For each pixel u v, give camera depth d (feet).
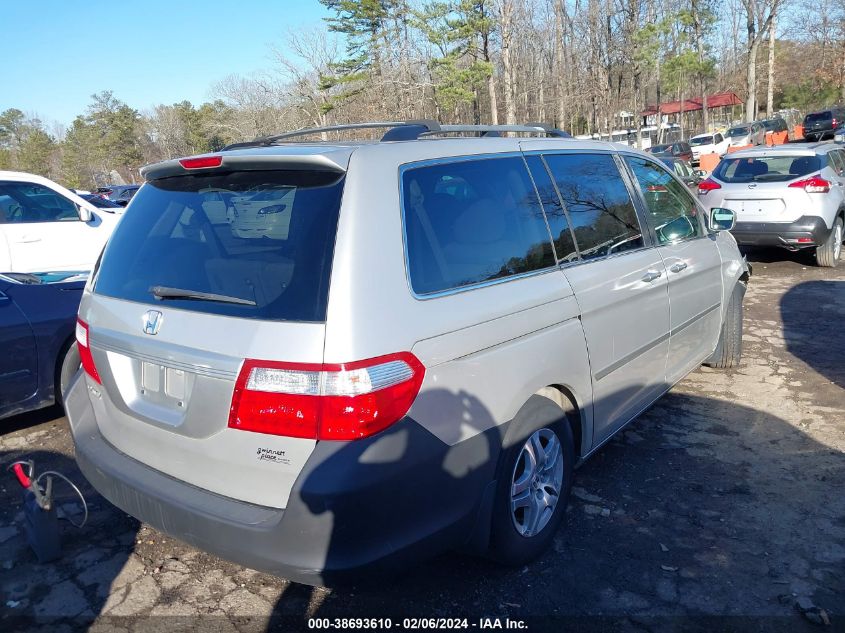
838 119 127.24
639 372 12.91
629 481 12.88
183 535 8.29
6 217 24.75
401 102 112.37
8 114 273.54
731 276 17.15
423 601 9.59
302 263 7.84
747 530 11.19
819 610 9.23
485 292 9.04
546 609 9.39
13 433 15.56
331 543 7.41
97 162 224.12
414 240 8.46
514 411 9.23
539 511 10.22
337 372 7.33
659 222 14.06
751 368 18.92
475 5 101.35
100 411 10.05
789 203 30.78
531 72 141.18
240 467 7.92
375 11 114.11
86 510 10.85
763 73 186.29
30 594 9.84
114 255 10.06
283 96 123.03
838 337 21.34
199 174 9.62
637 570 10.22
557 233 10.84
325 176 8.38
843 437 14.39
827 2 149.69
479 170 9.97
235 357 7.73
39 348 14.58
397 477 7.63
